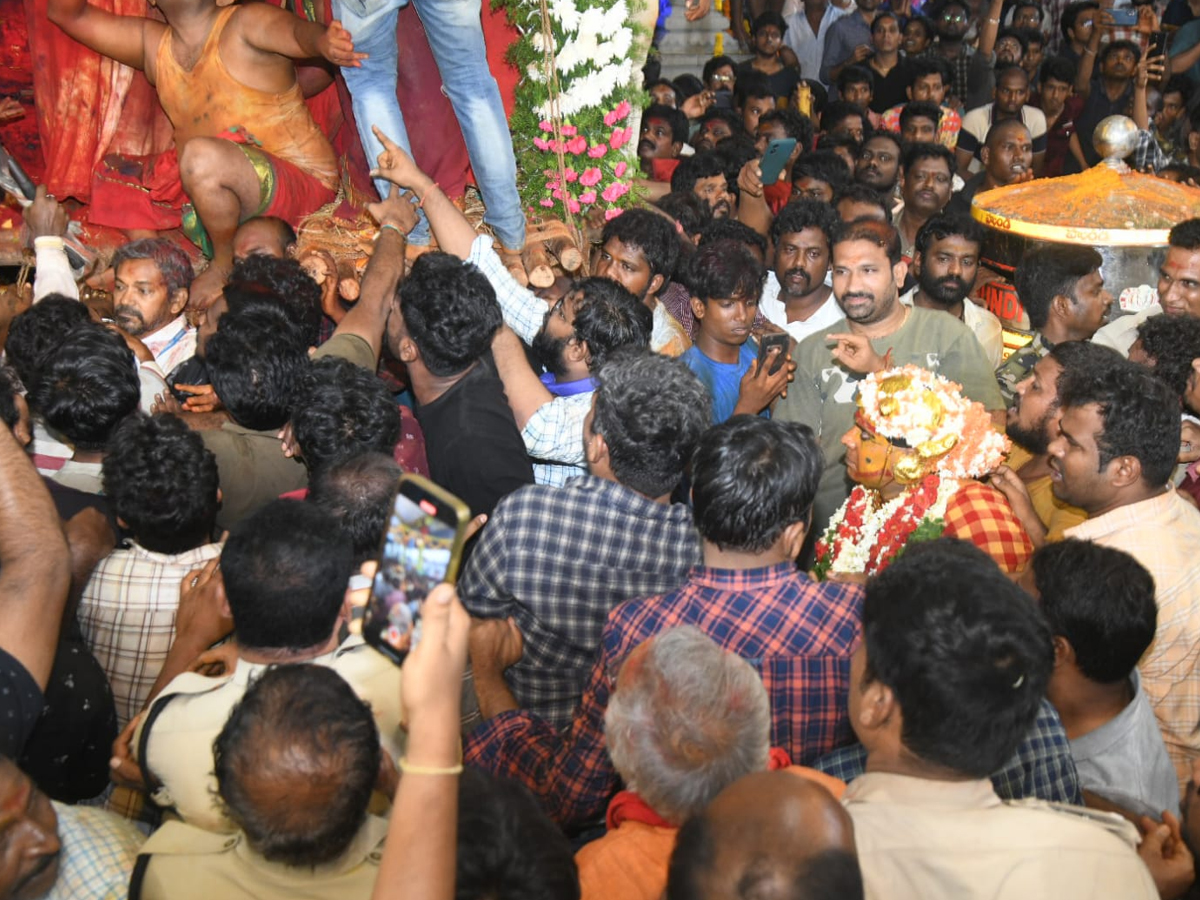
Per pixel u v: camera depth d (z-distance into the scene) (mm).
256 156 4953
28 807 1803
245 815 1793
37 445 3559
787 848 1461
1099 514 2977
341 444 2996
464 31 4570
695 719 1916
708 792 1901
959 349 4105
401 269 3979
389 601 1593
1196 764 2258
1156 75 9391
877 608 1960
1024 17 11195
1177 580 2832
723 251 4027
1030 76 10320
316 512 2395
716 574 2430
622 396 2711
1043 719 2307
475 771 1781
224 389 3201
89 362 3137
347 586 2373
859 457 3043
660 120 7555
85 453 3215
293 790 1769
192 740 2229
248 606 2285
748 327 4094
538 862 1645
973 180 7984
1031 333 4980
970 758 1856
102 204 5484
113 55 5281
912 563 2000
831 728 2379
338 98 5695
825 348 4207
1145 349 3713
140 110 5629
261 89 5211
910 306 4207
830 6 10820
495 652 2746
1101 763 2479
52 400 3125
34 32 5496
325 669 1914
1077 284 4285
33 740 2533
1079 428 2912
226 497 3230
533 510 2713
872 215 5527
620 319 3477
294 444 3188
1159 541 2877
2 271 5754
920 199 6254
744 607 2387
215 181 4852
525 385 3512
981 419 3029
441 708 1543
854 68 9438
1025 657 1865
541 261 4863
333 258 4523
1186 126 9492
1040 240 4574
